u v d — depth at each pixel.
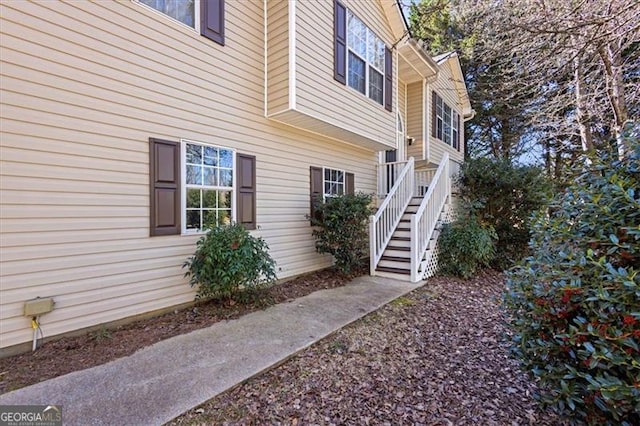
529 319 2.14
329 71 5.93
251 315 4.32
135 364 2.98
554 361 2.02
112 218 3.76
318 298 5.12
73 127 3.46
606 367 1.66
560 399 1.91
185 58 4.47
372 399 2.59
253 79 5.42
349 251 6.43
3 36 3.04
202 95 4.68
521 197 7.75
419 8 8.17
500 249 7.80
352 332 3.88
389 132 7.86
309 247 6.62
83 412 2.30
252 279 4.38
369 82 7.16
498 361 3.24
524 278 2.26
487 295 5.59
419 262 6.40
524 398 2.61
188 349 3.30
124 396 2.49
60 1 3.38
